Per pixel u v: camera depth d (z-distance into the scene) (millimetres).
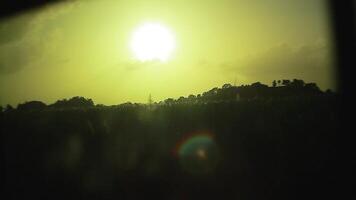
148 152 10609
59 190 8797
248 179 8508
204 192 8156
